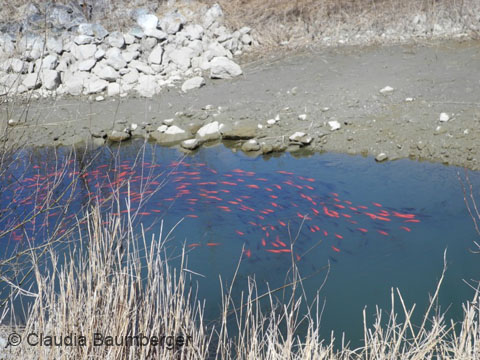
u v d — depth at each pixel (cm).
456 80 834
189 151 773
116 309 272
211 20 1126
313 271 513
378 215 595
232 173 703
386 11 1130
